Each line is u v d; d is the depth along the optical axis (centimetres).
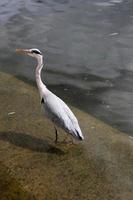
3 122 933
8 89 1100
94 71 1275
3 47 1432
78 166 790
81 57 1357
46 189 733
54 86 1198
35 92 1096
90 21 1639
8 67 1307
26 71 1280
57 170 777
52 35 1516
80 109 1095
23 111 980
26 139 868
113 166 797
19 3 1878
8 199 709
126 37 1491
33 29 1573
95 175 770
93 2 1873
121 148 861
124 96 1152
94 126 951
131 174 778
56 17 1692
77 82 1219
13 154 820
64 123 799
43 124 926
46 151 830
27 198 713
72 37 1499
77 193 726
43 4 1867
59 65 1309
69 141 867
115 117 1066
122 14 1706
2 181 750
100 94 1162
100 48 1416
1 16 1705
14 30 1567
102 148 855
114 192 730
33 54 870
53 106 817
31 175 764
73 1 1900
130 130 1012
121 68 1288
